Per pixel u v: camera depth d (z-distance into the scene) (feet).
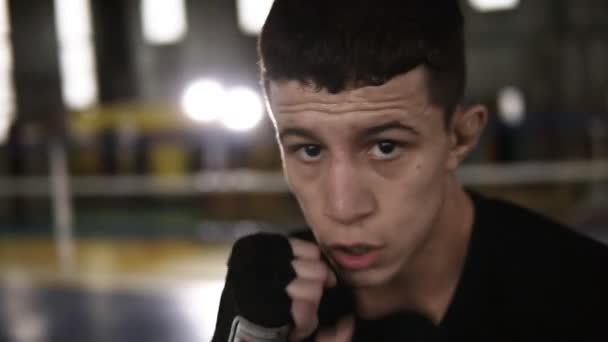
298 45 1.31
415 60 1.29
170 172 14.15
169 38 18.57
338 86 1.29
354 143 1.34
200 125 13.57
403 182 1.37
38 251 11.68
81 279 9.53
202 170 14.01
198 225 12.77
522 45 16.15
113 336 7.05
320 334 1.70
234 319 1.52
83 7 18.99
